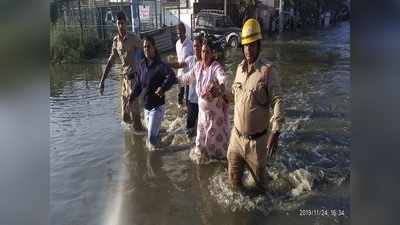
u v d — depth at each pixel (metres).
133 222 3.95
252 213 4.06
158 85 5.61
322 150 5.53
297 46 14.74
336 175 4.77
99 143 5.89
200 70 5.11
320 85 9.24
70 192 4.48
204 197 4.40
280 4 17.69
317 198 4.28
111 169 5.12
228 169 4.66
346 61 11.92
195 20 16.19
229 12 17.00
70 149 5.74
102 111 7.73
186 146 5.86
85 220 3.96
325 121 6.73
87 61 14.29
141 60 5.90
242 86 4.18
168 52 14.64
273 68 4.07
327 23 17.42
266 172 4.88
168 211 4.13
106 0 17.11
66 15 16.33
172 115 7.42
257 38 4.01
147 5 17.42
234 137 4.34
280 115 4.01
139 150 5.75
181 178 4.86
